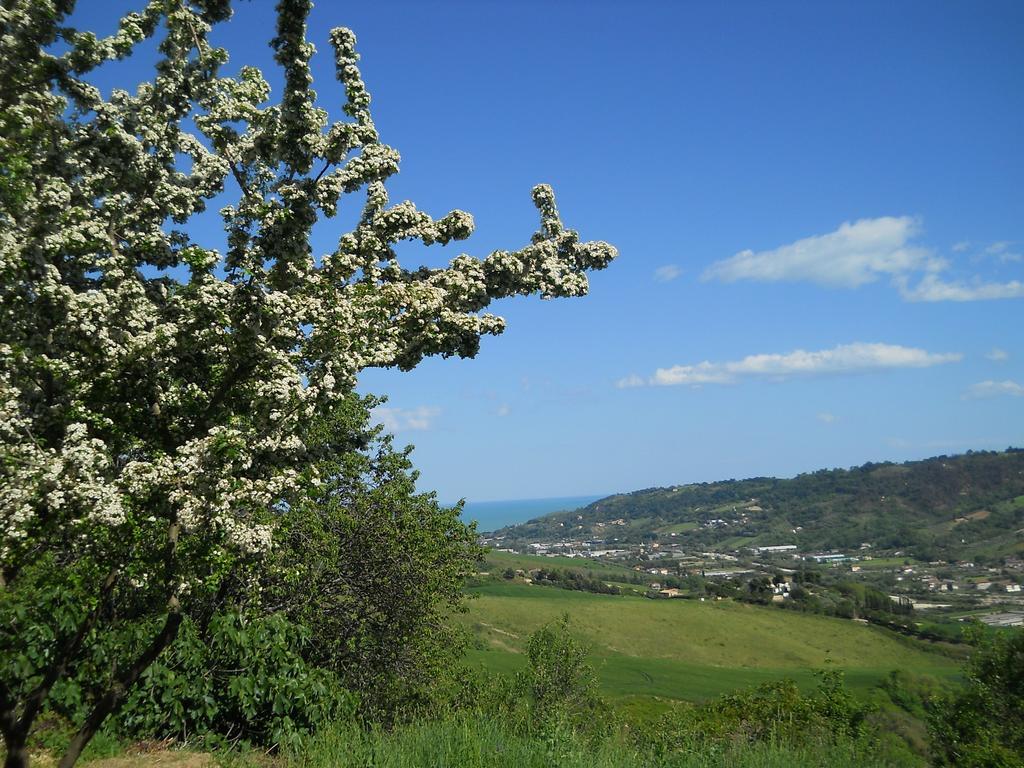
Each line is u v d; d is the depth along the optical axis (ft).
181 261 16.06
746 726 35.12
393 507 54.39
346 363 16.14
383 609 52.19
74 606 24.21
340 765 24.56
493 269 19.74
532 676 64.08
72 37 17.04
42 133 16.01
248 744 27.22
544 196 21.38
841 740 29.91
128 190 17.85
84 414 14.39
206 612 31.22
